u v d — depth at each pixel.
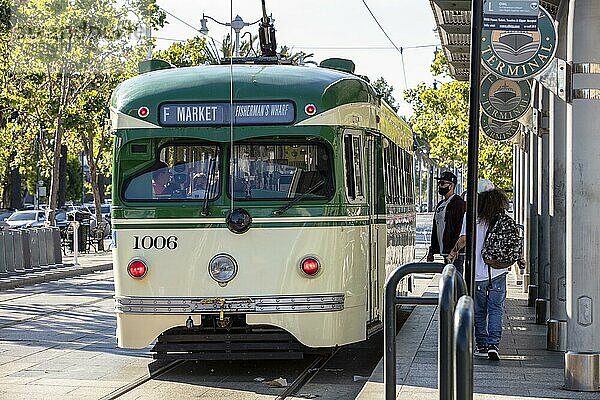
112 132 12.18
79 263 35.50
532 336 15.91
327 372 12.98
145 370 12.95
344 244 12.04
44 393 11.27
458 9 17.20
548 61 10.88
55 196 38.88
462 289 6.71
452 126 40.44
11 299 23.12
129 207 11.91
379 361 13.32
